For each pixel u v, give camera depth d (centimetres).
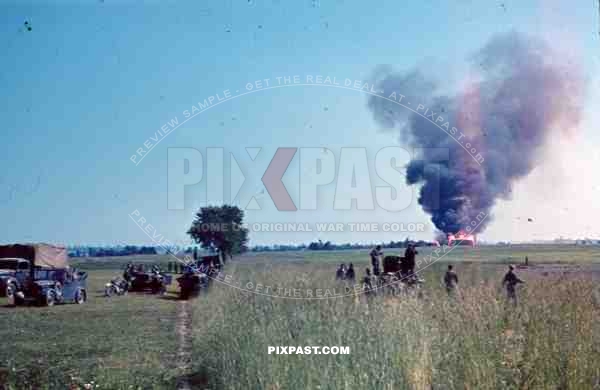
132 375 1050
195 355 1145
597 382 697
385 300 1044
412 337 767
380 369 715
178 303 2128
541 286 1074
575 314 786
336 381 703
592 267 1357
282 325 870
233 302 1142
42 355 1231
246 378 796
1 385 1003
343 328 807
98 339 1412
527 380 697
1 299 2367
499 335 772
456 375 706
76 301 2389
